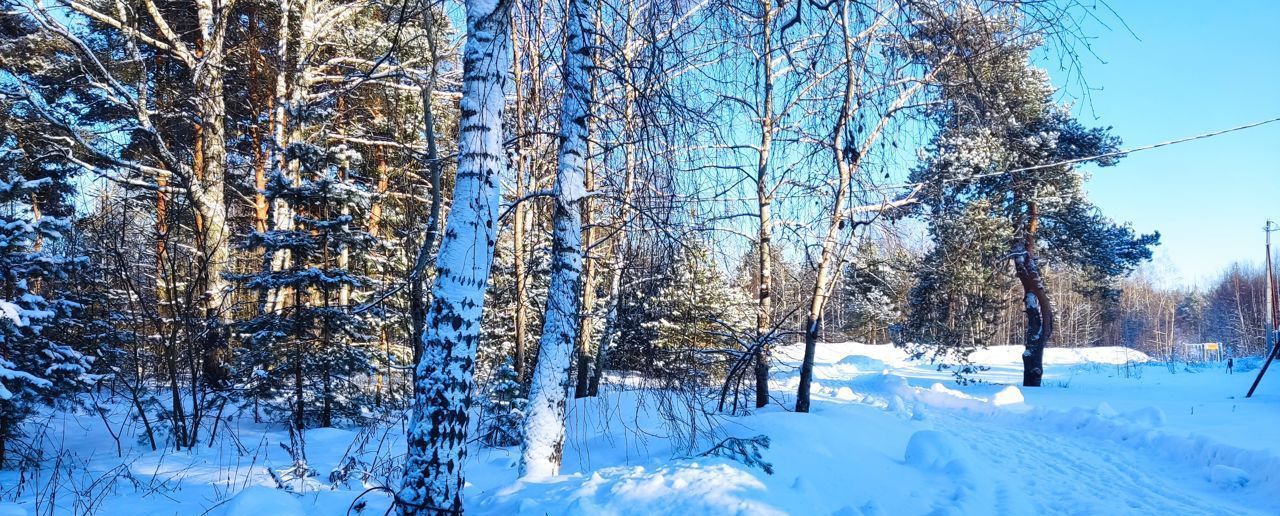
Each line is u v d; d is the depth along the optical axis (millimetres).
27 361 9391
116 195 15750
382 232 17312
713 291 10391
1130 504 7320
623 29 7117
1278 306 47500
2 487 7707
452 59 12352
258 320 12516
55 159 15484
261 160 17594
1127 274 25641
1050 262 25359
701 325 11938
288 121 16781
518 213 12391
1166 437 10562
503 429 10734
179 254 15984
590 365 14617
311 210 13453
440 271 5699
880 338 55156
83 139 15195
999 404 16688
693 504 5395
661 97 6555
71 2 15414
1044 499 7535
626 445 8906
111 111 17562
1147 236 24281
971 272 23047
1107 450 10844
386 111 15219
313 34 17406
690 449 8039
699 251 7891
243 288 12680
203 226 15000
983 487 7621
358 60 17016
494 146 5867
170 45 17484
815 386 21438
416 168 15805
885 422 12078
